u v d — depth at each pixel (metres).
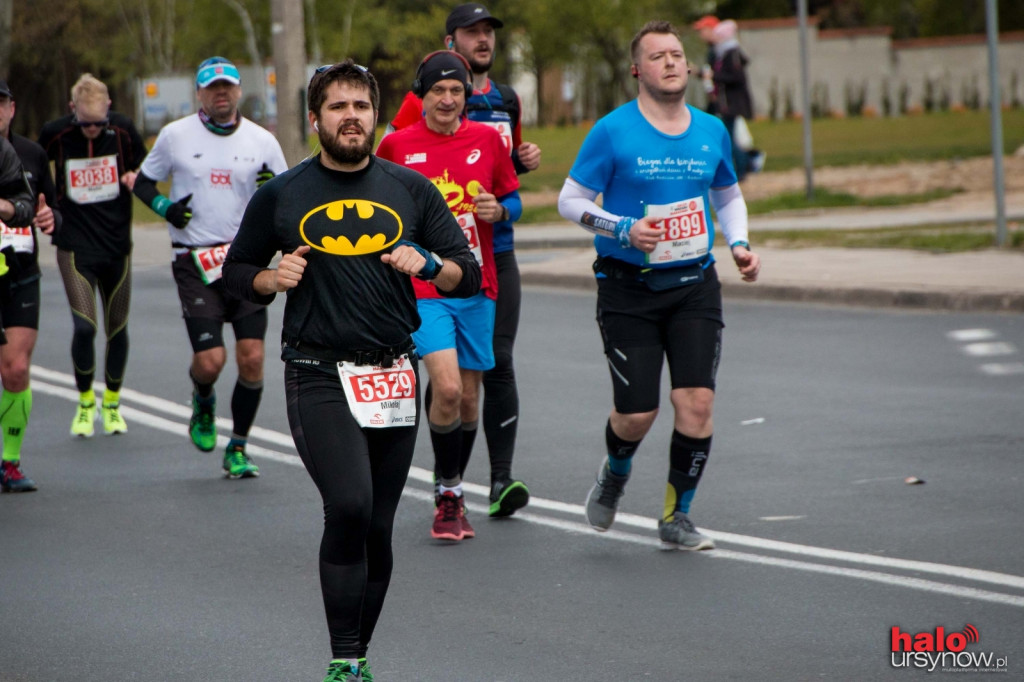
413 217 12.95
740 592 15.82
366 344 12.73
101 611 15.75
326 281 12.64
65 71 185.75
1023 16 174.75
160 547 18.42
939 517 18.52
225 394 29.55
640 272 17.20
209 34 157.75
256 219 12.88
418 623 15.12
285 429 26.12
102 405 26.39
